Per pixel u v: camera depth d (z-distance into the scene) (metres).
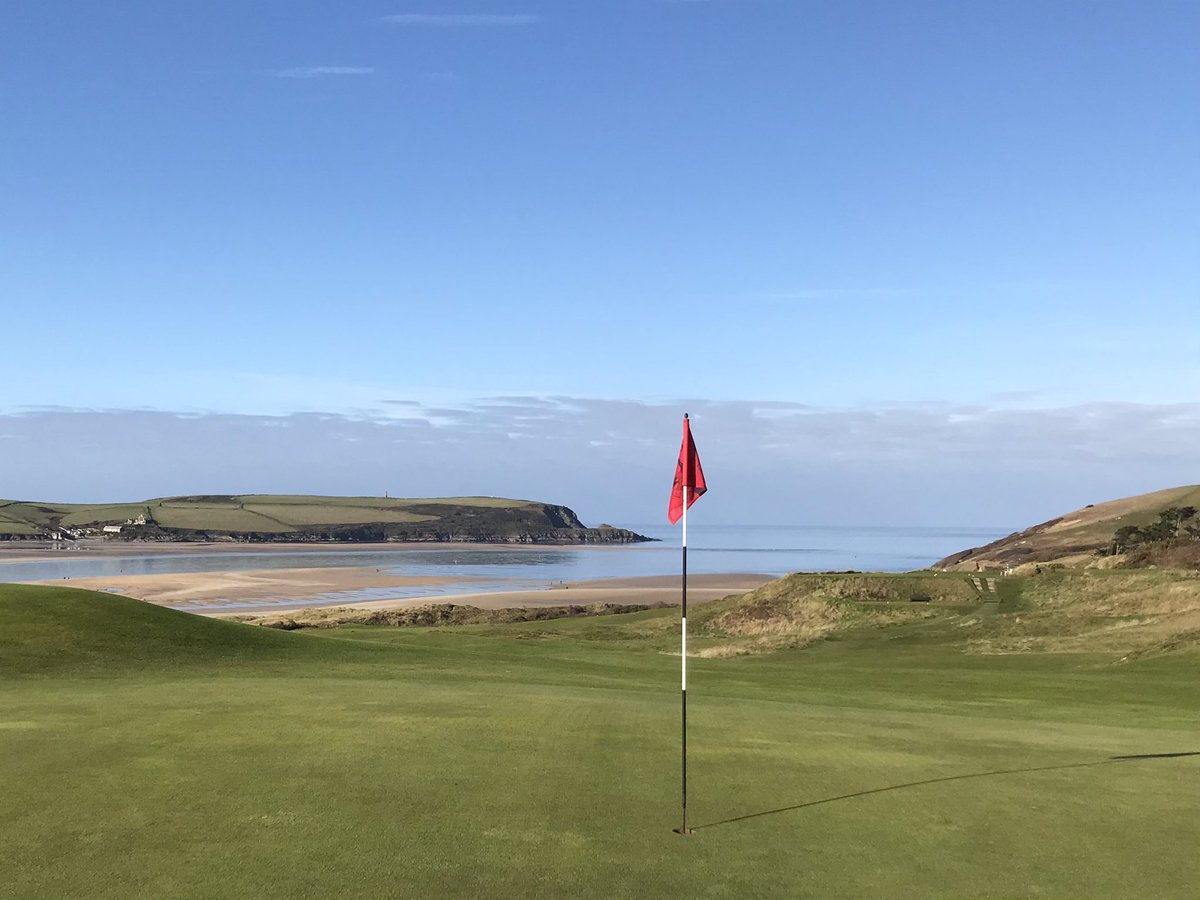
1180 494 127.19
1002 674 29.97
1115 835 9.71
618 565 162.25
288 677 21.05
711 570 145.88
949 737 15.30
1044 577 55.00
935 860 8.88
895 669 32.53
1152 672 29.69
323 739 12.98
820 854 8.97
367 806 9.88
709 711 17.20
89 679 19.73
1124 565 63.28
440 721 14.58
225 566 140.25
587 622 57.09
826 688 25.59
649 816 9.98
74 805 9.67
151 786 10.42
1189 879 8.49
